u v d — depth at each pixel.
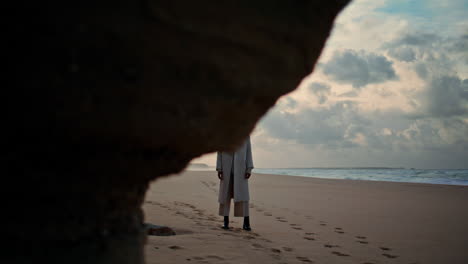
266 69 1.36
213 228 5.02
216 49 1.22
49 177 1.28
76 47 1.08
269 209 7.62
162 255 3.26
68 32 1.08
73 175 1.31
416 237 5.05
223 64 1.24
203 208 7.16
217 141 1.41
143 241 1.69
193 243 3.83
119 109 1.14
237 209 5.20
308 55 1.50
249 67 1.30
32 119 1.13
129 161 1.33
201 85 1.23
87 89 1.11
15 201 1.29
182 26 1.16
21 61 1.09
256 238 4.48
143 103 1.16
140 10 1.12
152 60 1.14
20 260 1.30
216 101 1.28
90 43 1.09
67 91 1.10
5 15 1.08
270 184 16.94
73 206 1.36
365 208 8.19
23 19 1.08
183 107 1.22
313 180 21.70
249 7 1.28
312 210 7.65
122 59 1.11
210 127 1.33
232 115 1.37
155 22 1.13
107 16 1.09
